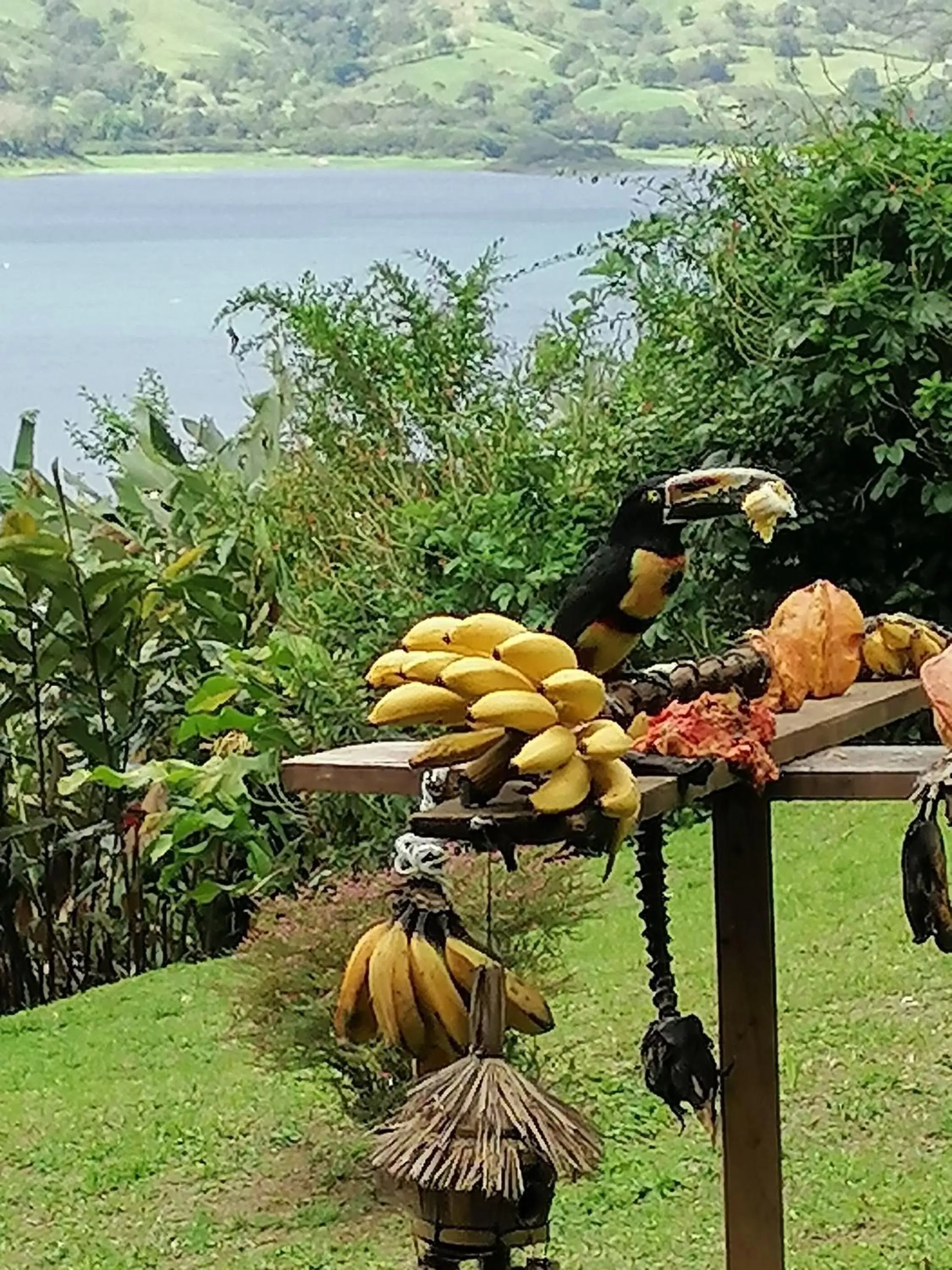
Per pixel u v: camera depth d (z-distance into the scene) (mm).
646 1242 4668
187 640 8359
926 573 8125
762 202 8344
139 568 8000
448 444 8789
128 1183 5398
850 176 7871
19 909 8156
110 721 8281
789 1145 5137
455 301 9367
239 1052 6449
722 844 3207
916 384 7867
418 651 2564
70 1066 6508
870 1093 5414
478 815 2369
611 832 2420
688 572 7824
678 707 2832
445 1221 2668
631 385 8719
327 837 7766
